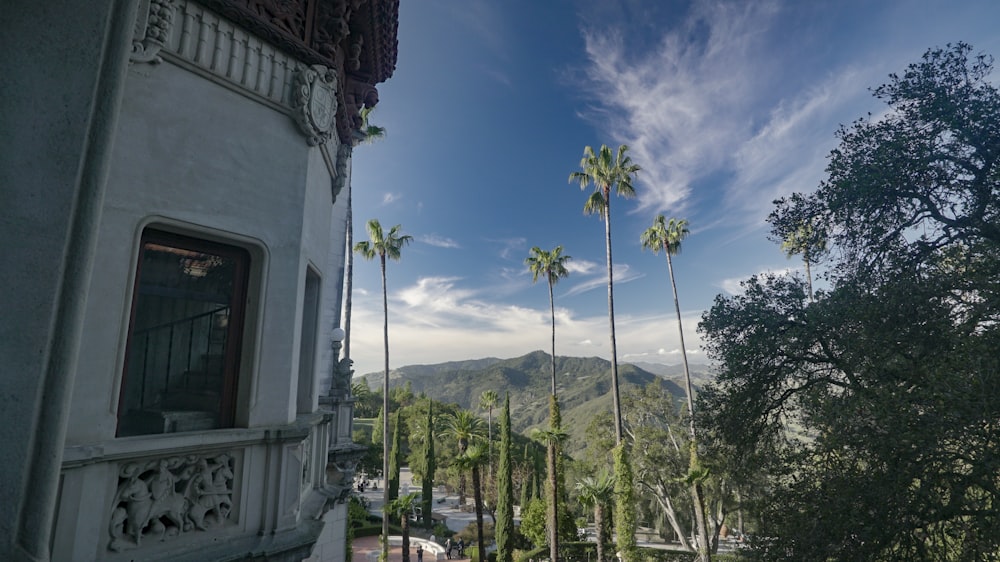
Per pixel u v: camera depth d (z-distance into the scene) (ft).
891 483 24.35
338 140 23.34
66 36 9.54
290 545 14.64
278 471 15.03
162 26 13.47
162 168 13.38
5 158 8.89
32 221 8.90
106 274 12.14
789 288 34.42
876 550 25.41
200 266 14.88
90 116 9.43
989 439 21.02
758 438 35.65
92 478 11.23
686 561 106.11
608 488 94.48
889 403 24.14
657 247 142.10
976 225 26.91
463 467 101.24
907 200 29.94
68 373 8.90
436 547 124.98
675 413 122.31
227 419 14.85
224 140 14.87
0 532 8.18
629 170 114.01
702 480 95.55
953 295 26.55
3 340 8.55
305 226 17.12
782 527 30.55
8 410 8.46
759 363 34.45
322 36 18.57
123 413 12.86
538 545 121.39
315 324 21.27
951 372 22.57
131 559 11.68
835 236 32.78
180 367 14.10
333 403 33.83
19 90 9.14
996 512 21.33
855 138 31.30
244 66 15.57
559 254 165.78
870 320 27.48
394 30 24.03
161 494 12.42
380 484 219.82
